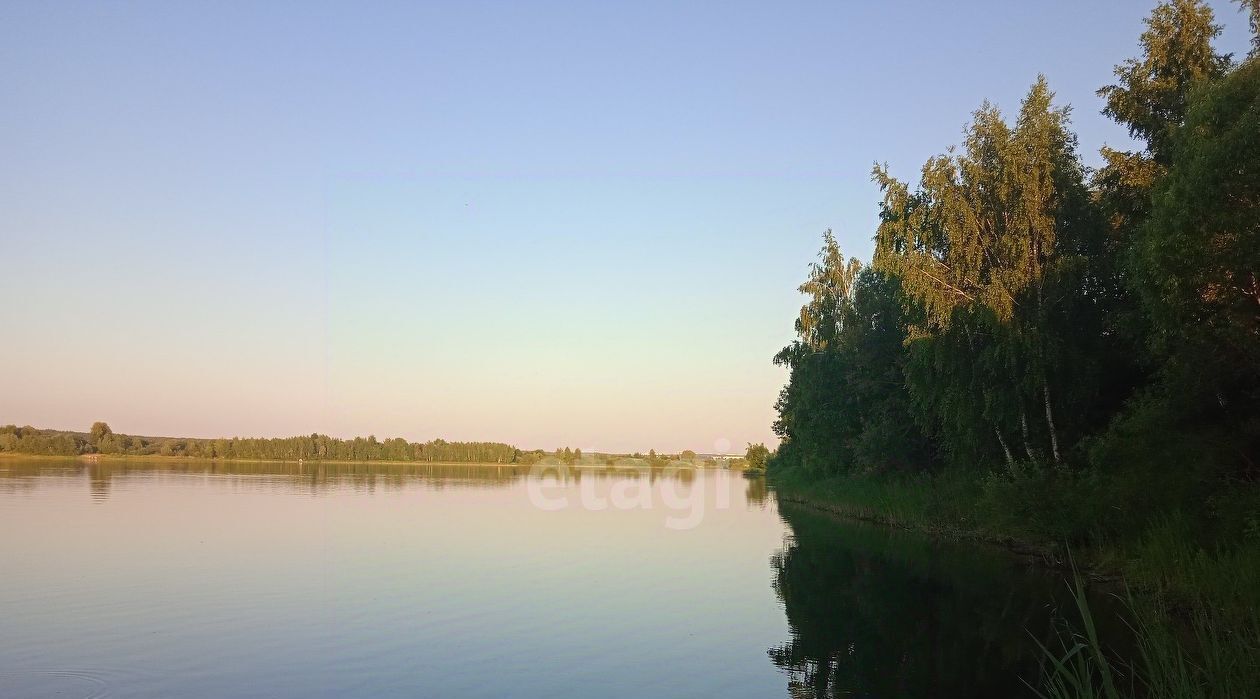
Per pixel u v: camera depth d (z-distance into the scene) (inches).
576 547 1044.5
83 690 422.9
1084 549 864.3
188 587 710.5
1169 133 778.8
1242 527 609.6
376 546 1007.6
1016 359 1016.2
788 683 446.6
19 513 1333.7
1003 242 1069.1
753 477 4623.5
